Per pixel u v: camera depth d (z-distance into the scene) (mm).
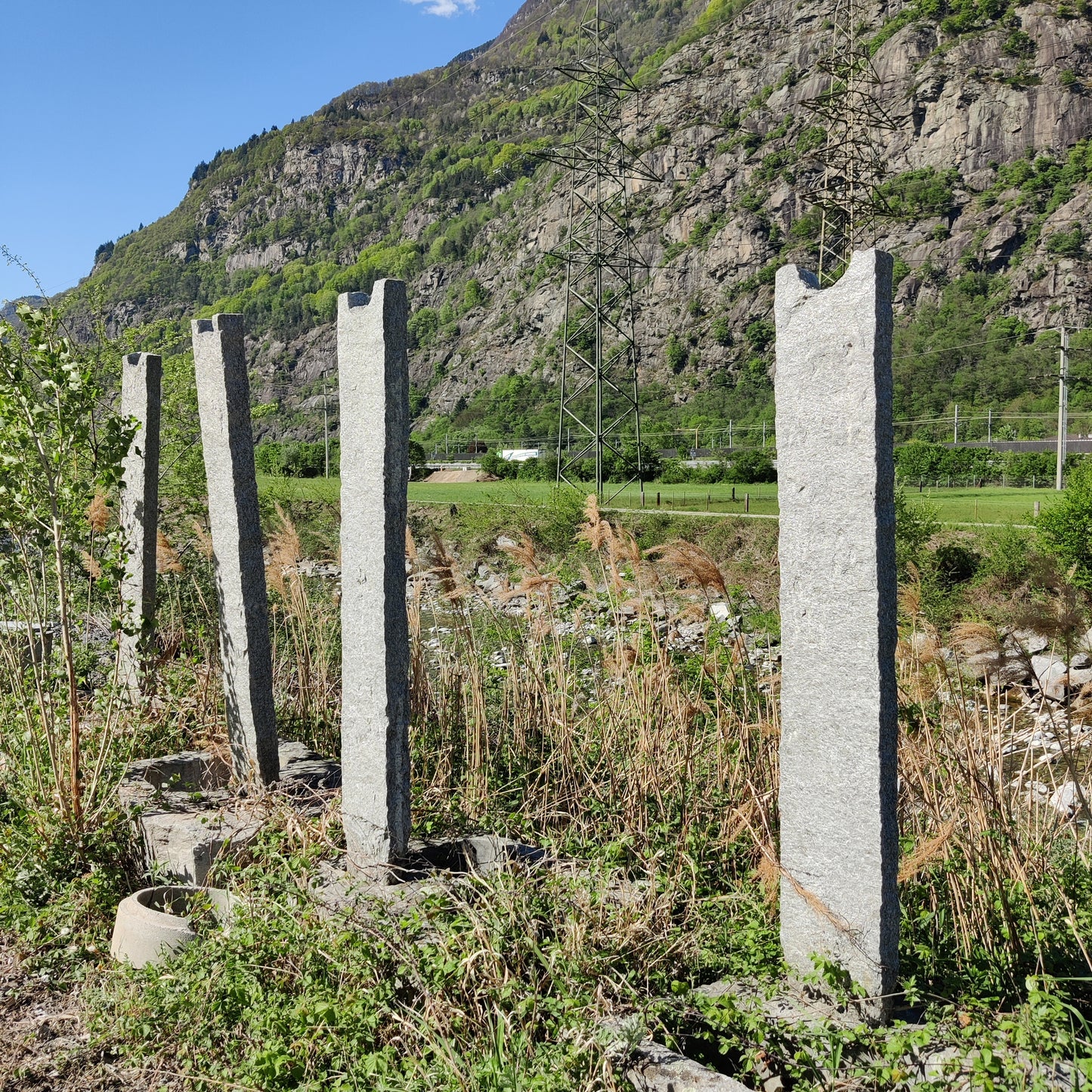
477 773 6879
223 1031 4109
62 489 6301
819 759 3918
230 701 6832
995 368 93938
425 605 9508
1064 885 5121
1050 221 123062
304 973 4188
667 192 168250
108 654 8516
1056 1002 3494
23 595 7340
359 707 5395
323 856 5523
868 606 3740
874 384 3693
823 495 3863
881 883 3740
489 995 3877
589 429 44375
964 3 150250
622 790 6496
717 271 145875
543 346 159625
